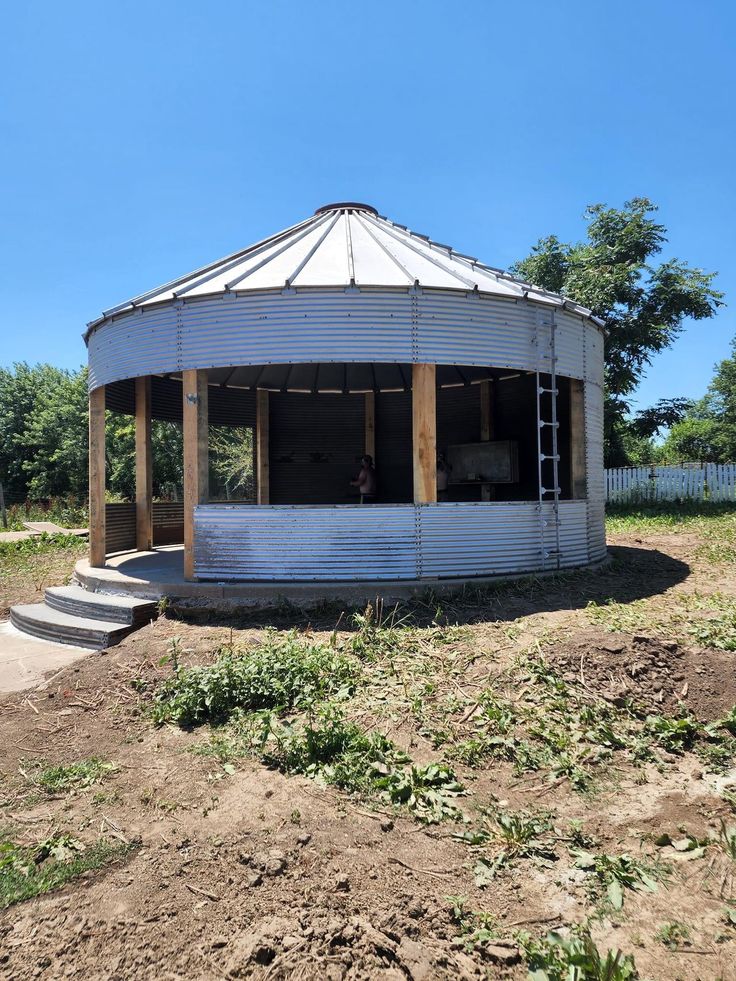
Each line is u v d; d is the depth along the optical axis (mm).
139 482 11062
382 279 7426
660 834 3240
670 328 22109
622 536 14500
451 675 5031
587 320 8812
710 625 5871
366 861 2947
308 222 10695
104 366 8531
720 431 37375
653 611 6520
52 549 14883
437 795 3490
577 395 8898
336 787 3586
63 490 35156
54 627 7250
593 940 2508
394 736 4148
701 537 13492
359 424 13977
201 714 4617
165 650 5871
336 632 6117
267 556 7332
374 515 7254
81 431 34688
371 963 2340
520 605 6789
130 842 3121
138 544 11125
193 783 3682
